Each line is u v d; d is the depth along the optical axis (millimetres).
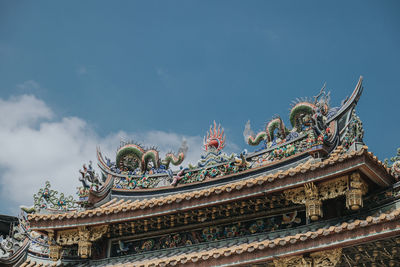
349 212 23516
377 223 20125
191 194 25562
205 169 28859
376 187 23047
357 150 23312
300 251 21406
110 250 28781
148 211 26656
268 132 27766
